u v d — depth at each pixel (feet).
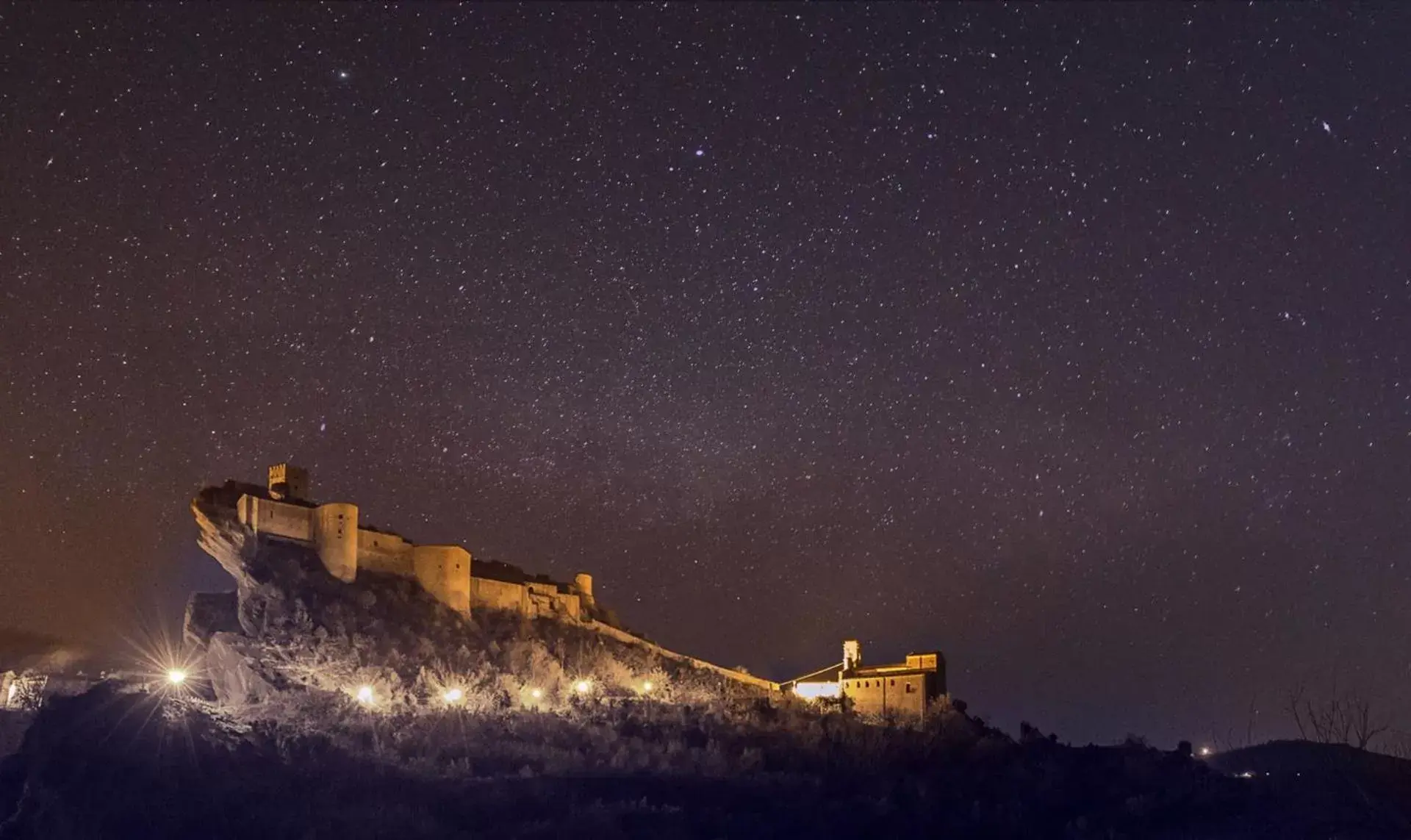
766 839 212.23
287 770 225.97
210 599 301.43
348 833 198.18
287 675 265.13
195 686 269.85
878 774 263.90
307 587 293.84
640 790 233.76
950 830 228.02
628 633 370.32
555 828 206.80
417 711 264.72
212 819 201.46
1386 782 271.69
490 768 240.32
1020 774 272.72
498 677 292.20
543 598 351.05
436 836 199.00
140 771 219.20
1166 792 259.80
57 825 199.62
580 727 272.72
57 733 235.61
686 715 295.69
